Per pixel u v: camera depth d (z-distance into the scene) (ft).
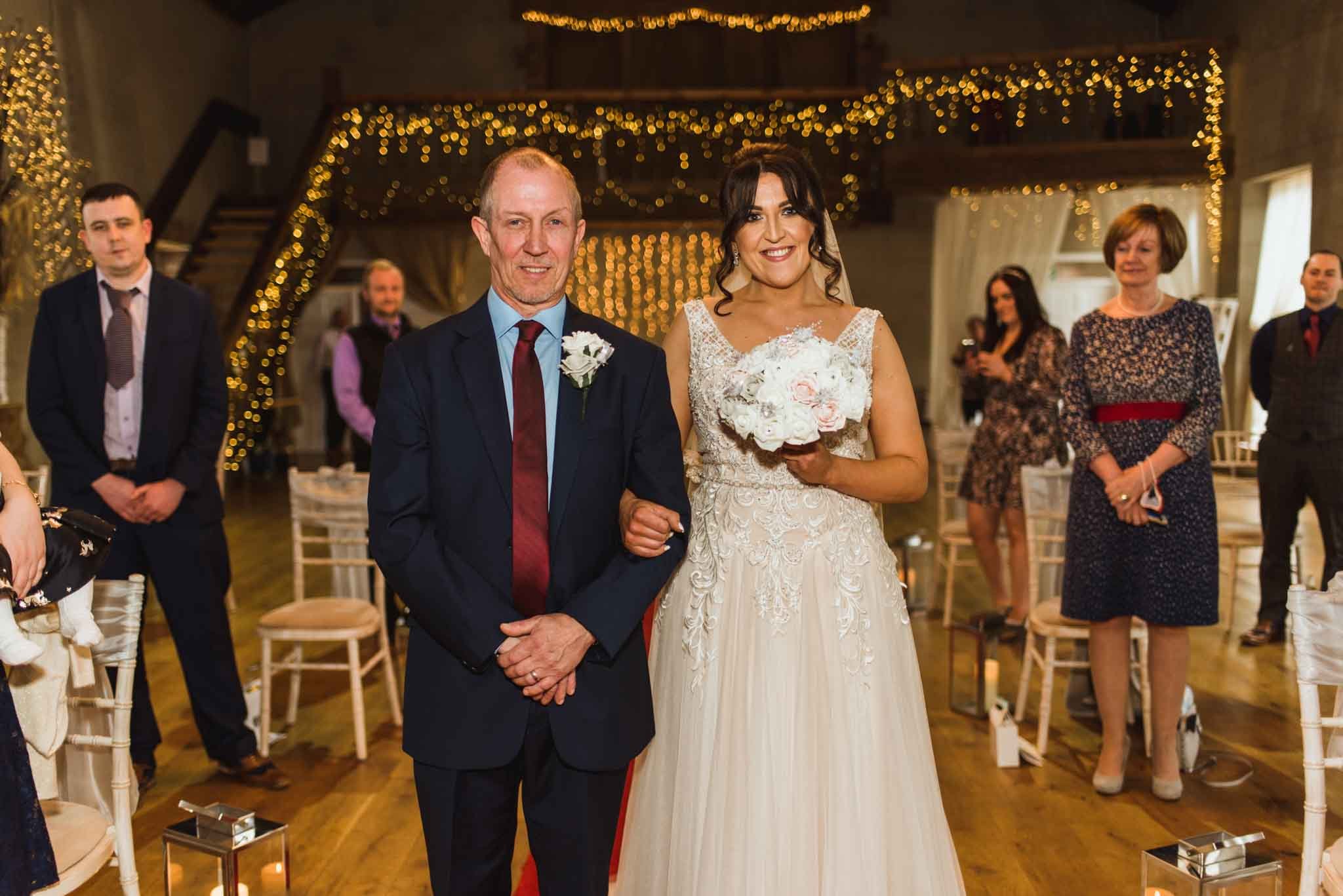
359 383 16.63
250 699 12.85
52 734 6.82
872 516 7.54
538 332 6.21
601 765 6.06
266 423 38.88
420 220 38.81
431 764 5.99
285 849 7.92
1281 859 9.71
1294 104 29.53
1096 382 10.82
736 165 7.43
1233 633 17.29
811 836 6.81
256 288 33.86
